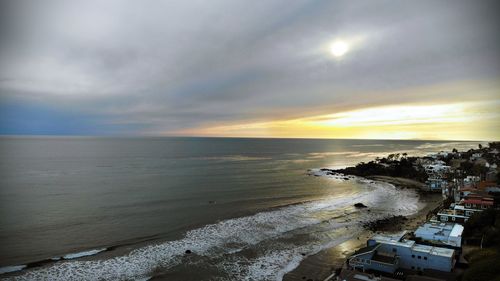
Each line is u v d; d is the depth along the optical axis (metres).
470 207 59.50
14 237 47.38
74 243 45.62
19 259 39.75
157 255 42.16
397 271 36.53
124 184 93.06
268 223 57.38
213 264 39.91
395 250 39.31
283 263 40.59
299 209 68.06
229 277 36.47
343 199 79.25
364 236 51.16
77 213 60.66
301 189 92.19
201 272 37.62
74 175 109.06
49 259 39.94
